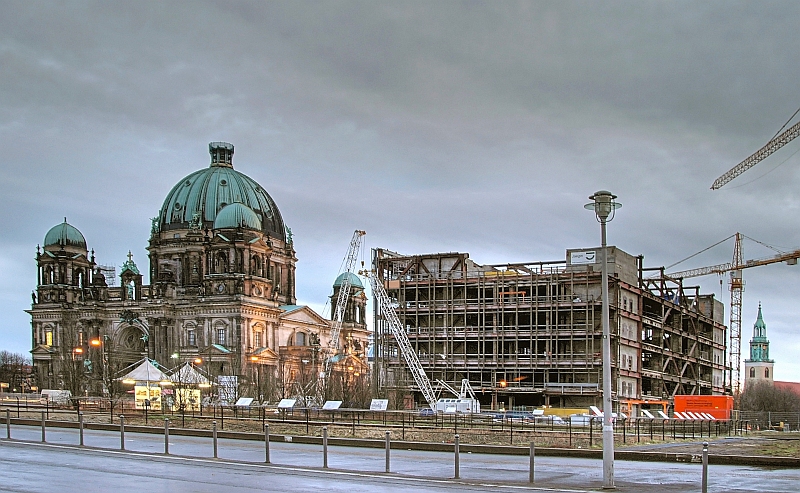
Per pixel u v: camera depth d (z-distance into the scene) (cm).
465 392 15025
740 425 12412
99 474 4353
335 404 10169
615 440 8031
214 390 17400
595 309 15350
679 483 4447
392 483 4209
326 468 4775
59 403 14062
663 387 17575
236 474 4447
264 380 19475
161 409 12288
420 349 16662
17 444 5994
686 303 19575
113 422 9281
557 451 6212
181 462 5000
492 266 16550
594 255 15588
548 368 15262
